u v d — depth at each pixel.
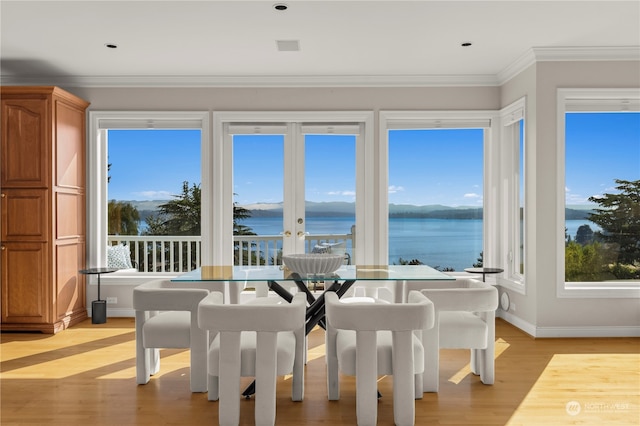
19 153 4.70
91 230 5.38
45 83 5.29
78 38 4.15
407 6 3.52
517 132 5.24
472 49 4.48
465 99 5.41
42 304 4.69
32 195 4.70
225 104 5.41
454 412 2.89
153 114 5.37
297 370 3.09
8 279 4.71
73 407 2.98
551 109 4.52
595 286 4.64
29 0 3.39
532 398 3.10
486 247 5.52
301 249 5.52
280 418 2.84
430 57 4.72
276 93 5.41
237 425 2.70
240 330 2.64
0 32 4.00
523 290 4.82
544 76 4.52
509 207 5.33
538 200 4.54
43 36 4.10
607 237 4.75
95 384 3.37
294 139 5.47
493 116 5.39
